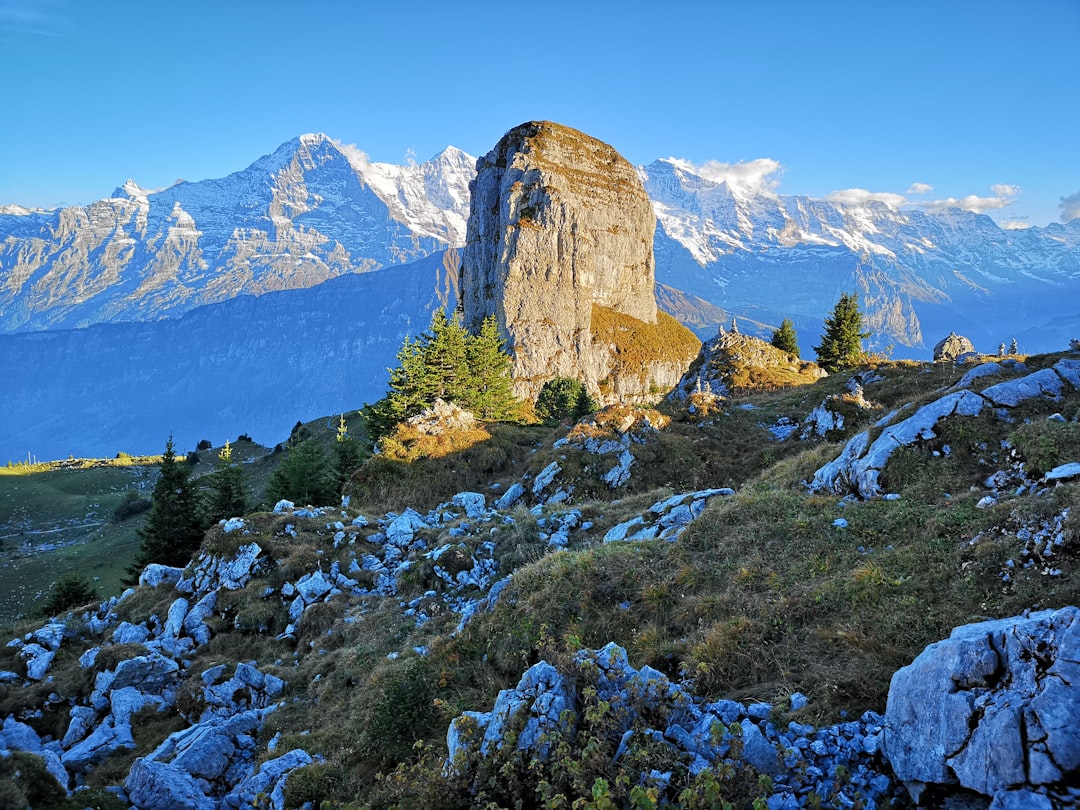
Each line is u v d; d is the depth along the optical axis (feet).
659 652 42.78
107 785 48.67
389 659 59.52
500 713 36.14
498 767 33.14
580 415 235.81
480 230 539.29
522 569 60.75
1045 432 51.67
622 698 34.58
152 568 95.55
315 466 180.86
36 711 63.26
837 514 55.01
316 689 60.59
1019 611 33.81
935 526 46.73
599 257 618.03
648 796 26.96
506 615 54.19
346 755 45.91
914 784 27.53
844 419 115.96
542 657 47.55
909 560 43.37
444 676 49.80
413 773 37.42
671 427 137.49
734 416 149.69
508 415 248.11
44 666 70.95
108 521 342.03
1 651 74.02
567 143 614.75
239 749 52.95
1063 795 23.04
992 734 25.26
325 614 76.28
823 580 44.75
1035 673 26.22
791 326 299.79
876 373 163.84
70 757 52.44
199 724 56.13
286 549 88.58
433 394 216.74
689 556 54.54
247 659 73.20
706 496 71.97
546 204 496.64
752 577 48.03
